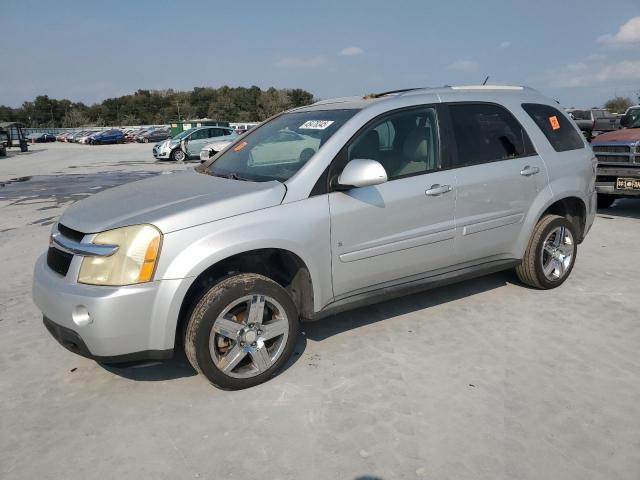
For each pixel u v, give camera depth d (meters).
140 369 3.57
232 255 3.14
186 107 93.38
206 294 3.09
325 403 3.09
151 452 2.69
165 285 2.96
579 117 27.64
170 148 23.98
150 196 3.45
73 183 15.30
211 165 4.32
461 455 2.61
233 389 3.24
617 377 3.33
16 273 5.77
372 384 3.28
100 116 97.12
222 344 3.21
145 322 2.95
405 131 3.87
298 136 3.83
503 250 4.45
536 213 4.51
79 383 3.41
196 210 3.09
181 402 3.15
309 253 3.37
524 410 2.98
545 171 4.54
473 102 4.28
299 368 3.50
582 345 3.77
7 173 19.22
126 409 3.09
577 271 5.46
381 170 3.27
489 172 4.17
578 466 2.53
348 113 3.81
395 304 4.59
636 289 4.90
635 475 2.47
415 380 3.32
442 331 4.04
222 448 2.71
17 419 3.02
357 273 3.64
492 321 4.20
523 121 4.54
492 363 3.52
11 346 3.95
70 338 3.01
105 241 2.99
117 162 24.33
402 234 3.76
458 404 3.04
